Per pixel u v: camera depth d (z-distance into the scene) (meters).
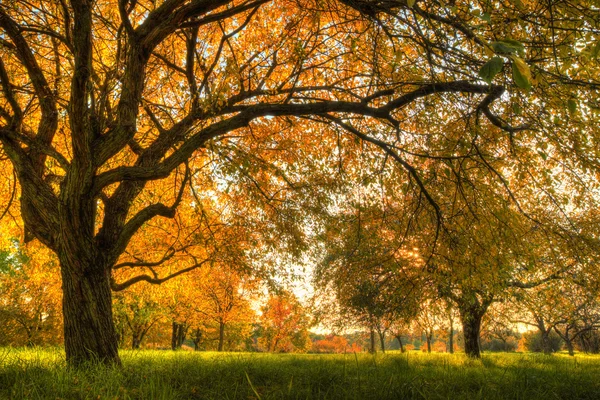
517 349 62.88
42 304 29.88
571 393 6.09
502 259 6.62
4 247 12.55
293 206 10.58
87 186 6.30
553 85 5.52
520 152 6.97
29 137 7.32
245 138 10.16
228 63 7.21
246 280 12.26
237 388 5.10
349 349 68.31
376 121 8.67
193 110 7.30
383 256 9.34
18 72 9.07
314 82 8.80
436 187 7.27
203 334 46.34
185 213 11.76
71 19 7.64
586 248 6.93
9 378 4.70
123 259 12.11
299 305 20.14
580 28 4.31
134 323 30.56
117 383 4.55
